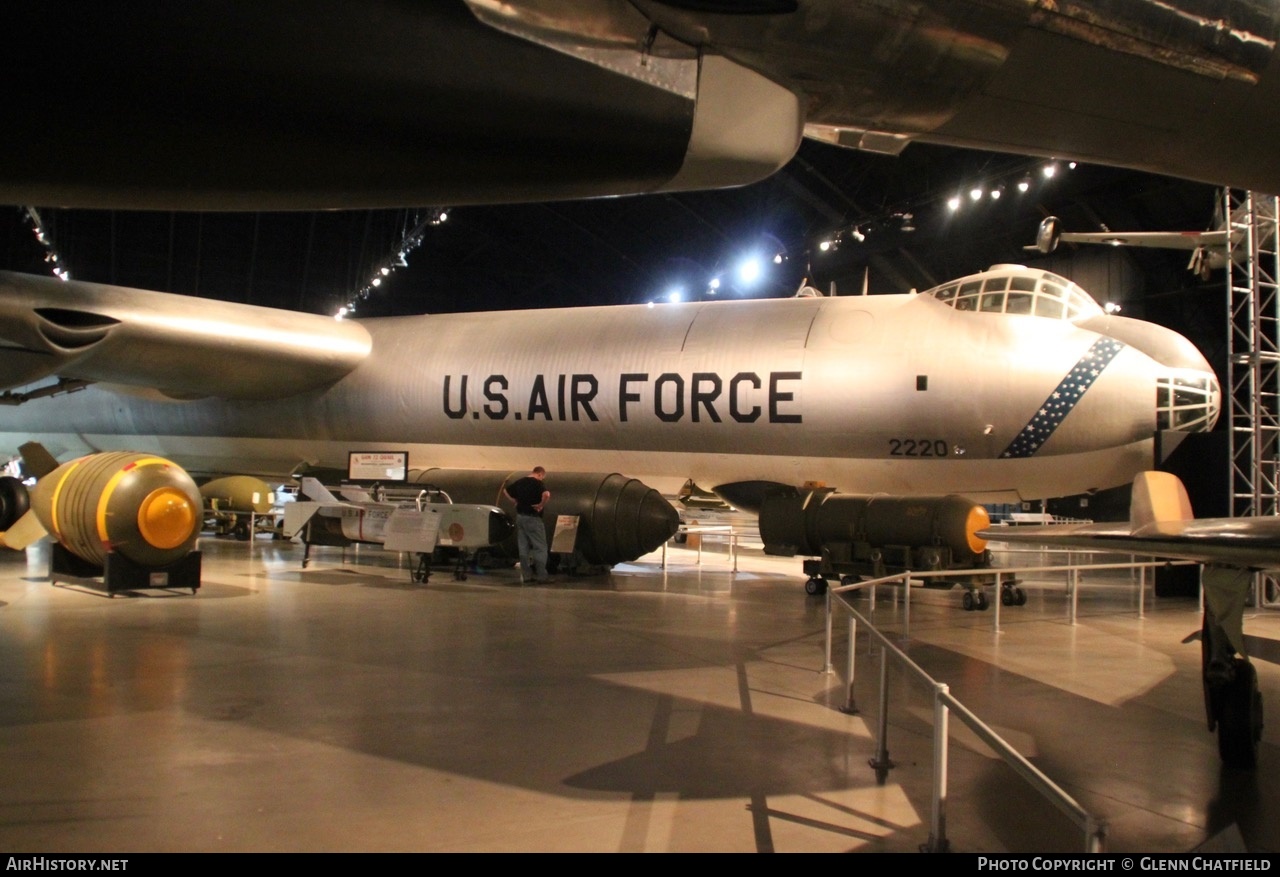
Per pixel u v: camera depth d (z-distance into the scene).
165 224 41.06
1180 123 4.11
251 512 18.36
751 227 33.69
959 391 11.70
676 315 13.74
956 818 4.12
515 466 14.69
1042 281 12.35
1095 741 5.49
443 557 14.27
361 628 8.80
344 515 13.33
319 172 3.46
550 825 3.94
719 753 5.05
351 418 15.33
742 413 12.57
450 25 3.24
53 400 19.12
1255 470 12.41
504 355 14.28
